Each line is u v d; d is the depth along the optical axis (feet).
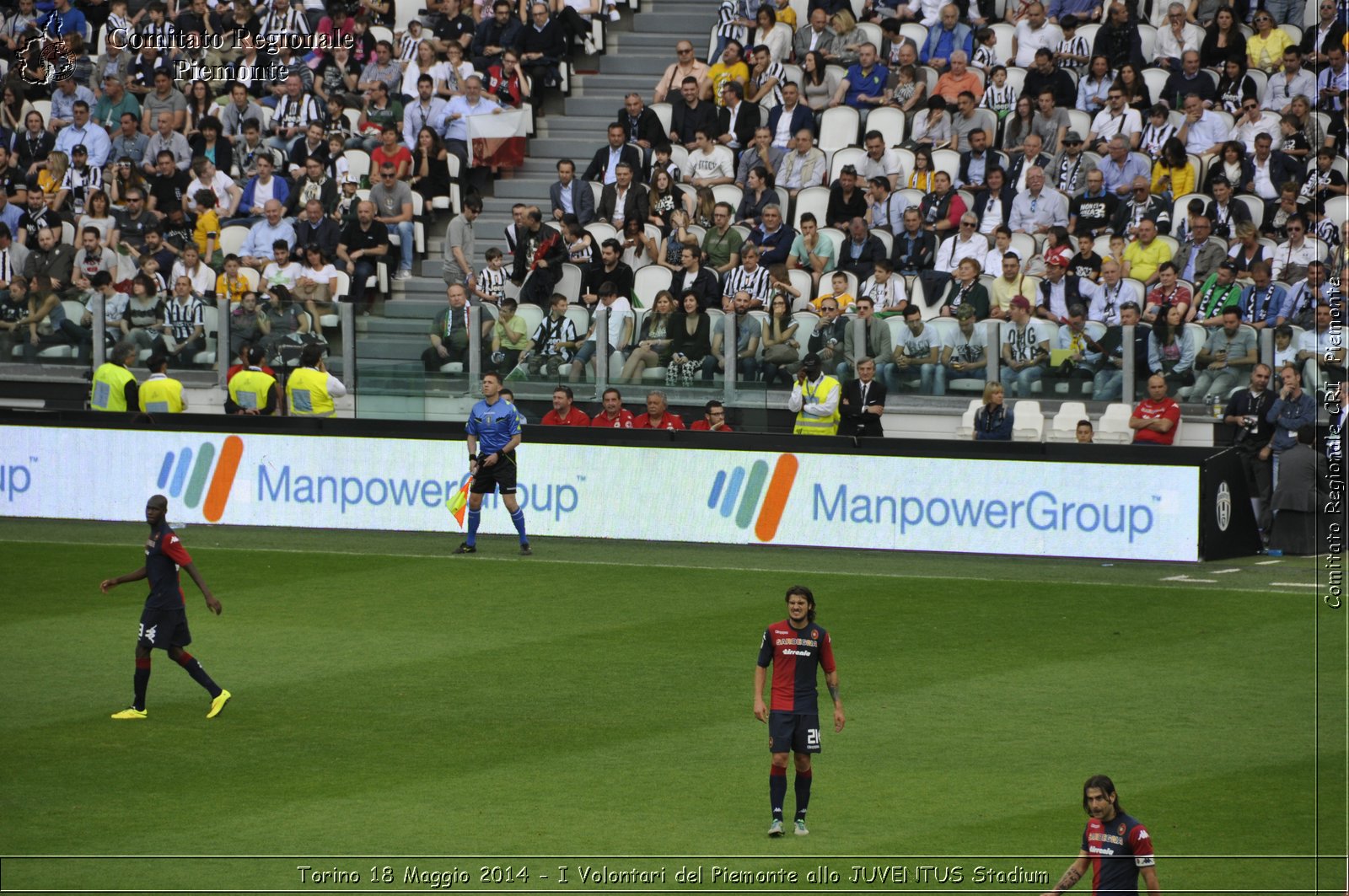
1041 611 184.24
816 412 220.43
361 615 187.11
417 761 137.80
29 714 152.05
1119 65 271.90
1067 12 284.00
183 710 153.28
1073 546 208.64
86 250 280.51
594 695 156.56
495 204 291.99
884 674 161.79
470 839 119.34
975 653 168.55
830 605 188.24
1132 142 259.60
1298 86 260.01
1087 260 237.86
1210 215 243.81
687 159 282.77
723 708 152.05
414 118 295.89
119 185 299.38
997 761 136.15
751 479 222.28
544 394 234.79
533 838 119.44
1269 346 213.05
